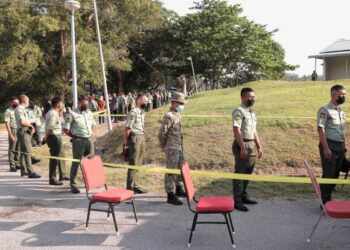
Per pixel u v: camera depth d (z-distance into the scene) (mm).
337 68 34906
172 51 50344
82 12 36375
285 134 11109
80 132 8617
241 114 7020
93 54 35281
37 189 8977
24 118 10211
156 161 10797
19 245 5652
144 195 8164
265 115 13023
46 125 9445
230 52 47781
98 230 6227
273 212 6941
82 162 6262
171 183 7531
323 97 15773
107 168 10852
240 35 46781
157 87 56594
